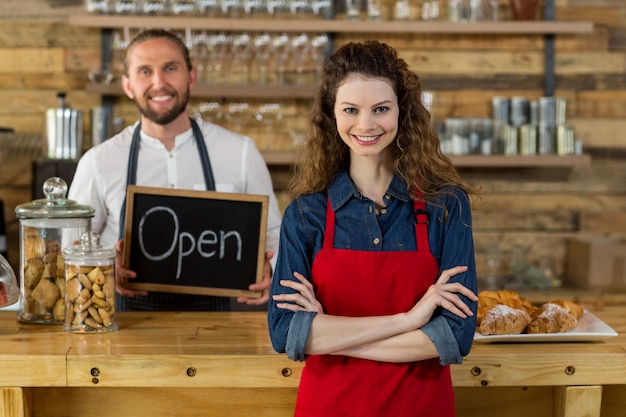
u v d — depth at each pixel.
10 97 4.64
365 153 1.91
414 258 1.91
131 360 2.06
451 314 1.87
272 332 1.94
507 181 4.80
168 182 2.96
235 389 2.27
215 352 2.09
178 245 2.60
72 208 2.37
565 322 2.19
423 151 1.97
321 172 2.01
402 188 1.96
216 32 4.52
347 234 1.95
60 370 2.06
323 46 4.48
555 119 4.55
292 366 2.08
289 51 4.50
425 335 1.86
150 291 2.73
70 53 4.64
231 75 4.59
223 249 2.60
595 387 2.09
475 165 4.52
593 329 2.22
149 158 2.96
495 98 4.61
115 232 2.96
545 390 2.31
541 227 4.83
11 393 2.06
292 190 2.07
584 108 4.80
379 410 1.88
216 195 2.60
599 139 4.82
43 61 4.64
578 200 4.84
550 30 4.55
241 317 2.48
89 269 2.26
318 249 1.96
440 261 1.94
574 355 2.08
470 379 2.08
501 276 4.64
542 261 4.65
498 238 4.81
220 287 2.60
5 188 4.63
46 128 4.20
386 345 1.88
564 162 4.47
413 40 4.71
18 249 4.62
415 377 1.89
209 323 2.40
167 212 2.61
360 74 1.90
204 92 4.41
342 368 1.91
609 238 4.70
